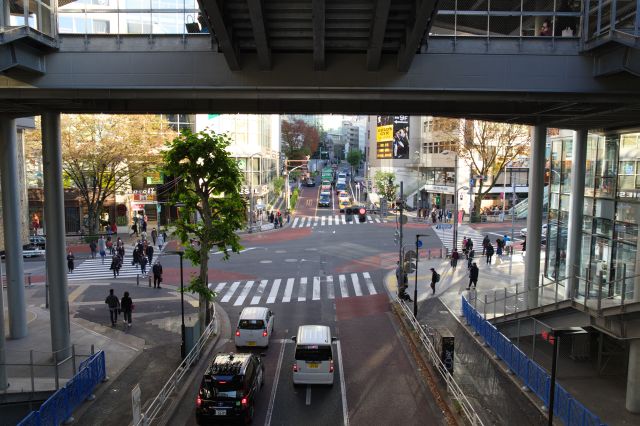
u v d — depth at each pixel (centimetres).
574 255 2306
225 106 1820
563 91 1492
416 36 1285
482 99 1560
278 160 8844
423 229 5512
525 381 1647
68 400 1420
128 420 1432
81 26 1506
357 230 5484
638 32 1224
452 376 1678
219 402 1366
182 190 2088
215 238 2059
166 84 1516
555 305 1744
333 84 1521
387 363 1883
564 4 1511
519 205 6525
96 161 4309
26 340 2081
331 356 1639
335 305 2738
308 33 1376
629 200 2003
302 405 1532
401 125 6569
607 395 1611
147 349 2005
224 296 2927
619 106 1639
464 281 3206
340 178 11275
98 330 2238
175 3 1503
